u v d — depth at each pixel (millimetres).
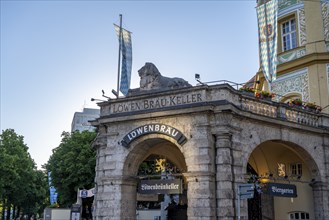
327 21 25859
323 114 20516
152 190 17188
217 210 15672
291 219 21906
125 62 22109
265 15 22297
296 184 21891
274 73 21328
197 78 16969
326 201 19562
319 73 25141
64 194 41719
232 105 16250
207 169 15906
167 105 17438
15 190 48781
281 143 19203
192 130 16531
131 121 17969
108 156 18172
